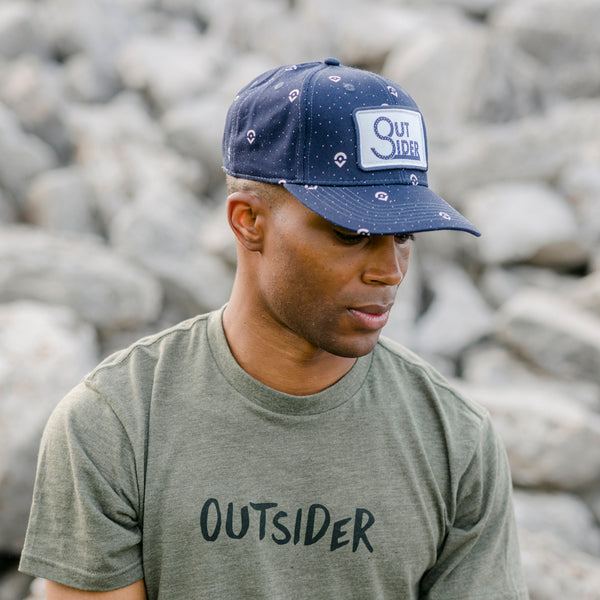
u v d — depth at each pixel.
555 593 2.10
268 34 7.89
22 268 4.10
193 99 6.96
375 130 1.00
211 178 6.09
